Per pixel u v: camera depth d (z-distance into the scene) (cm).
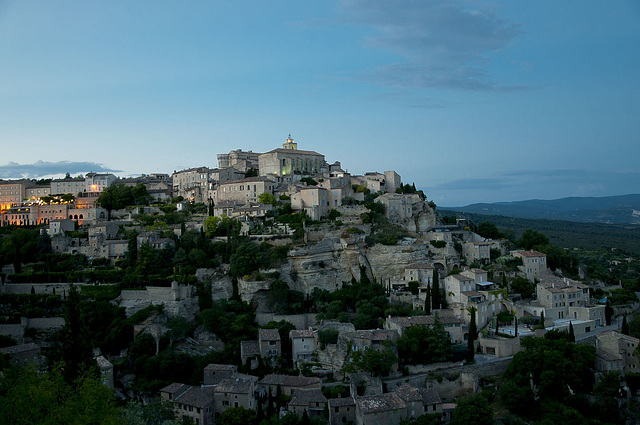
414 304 19212
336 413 13850
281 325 18138
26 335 18500
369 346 15788
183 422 14188
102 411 7925
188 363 16938
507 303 19000
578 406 14200
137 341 17538
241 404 14512
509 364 15538
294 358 16925
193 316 19838
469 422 12938
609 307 19100
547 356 14862
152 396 16050
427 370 15850
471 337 16262
